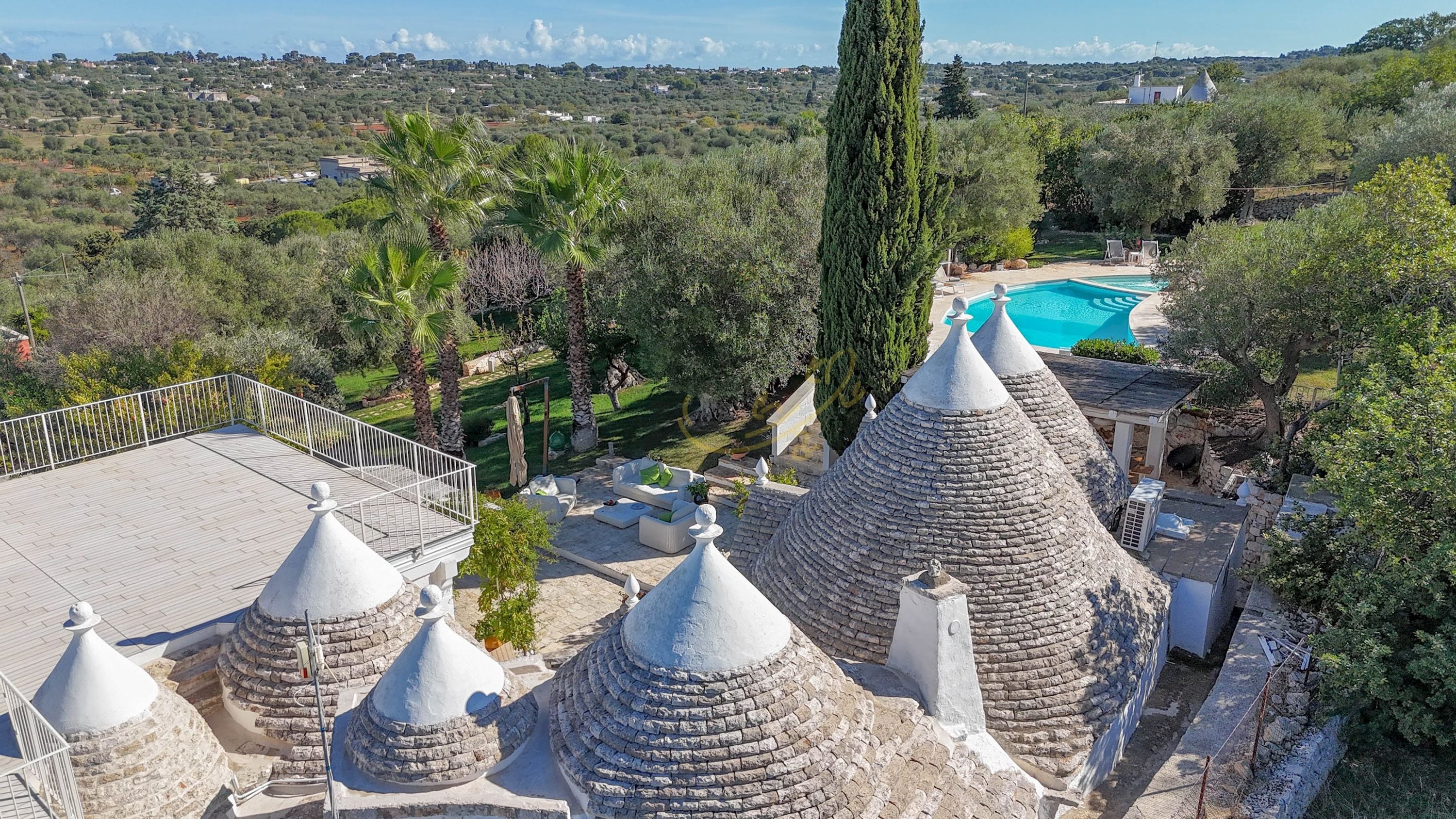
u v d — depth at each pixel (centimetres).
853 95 2436
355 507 1767
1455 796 1373
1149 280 5241
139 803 976
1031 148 6181
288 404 2208
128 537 1653
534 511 2309
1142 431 2903
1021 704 1300
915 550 1366
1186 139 5619
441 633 995
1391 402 1504
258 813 1037
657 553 2600
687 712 938
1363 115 6312
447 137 2731
